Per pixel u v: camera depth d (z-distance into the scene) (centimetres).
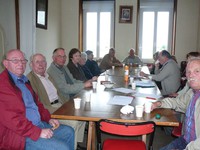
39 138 162
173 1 642
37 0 491
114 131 149
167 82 342
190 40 644
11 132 155
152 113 172
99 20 684
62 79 267
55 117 162
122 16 656
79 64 387
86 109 177
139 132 147
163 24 664
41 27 524
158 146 269
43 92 225
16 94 157
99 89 259
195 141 135
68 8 674
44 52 554
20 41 421
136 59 621
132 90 253
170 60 348
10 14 393
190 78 157
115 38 668
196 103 153
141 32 675
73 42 686
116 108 181
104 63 600
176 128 211
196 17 633
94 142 222
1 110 149
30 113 176
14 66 171
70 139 188
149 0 650
